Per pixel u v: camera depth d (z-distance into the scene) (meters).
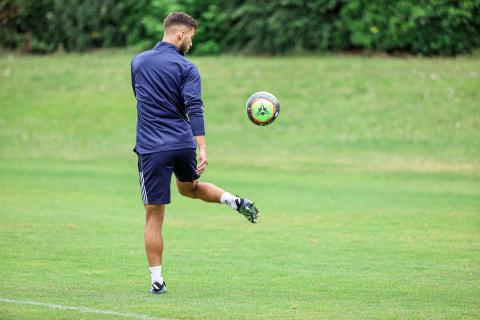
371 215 45.78
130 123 84.31
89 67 101.56
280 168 67.00
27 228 40.09
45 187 56.25
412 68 92.06
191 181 26.86
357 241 37.56
